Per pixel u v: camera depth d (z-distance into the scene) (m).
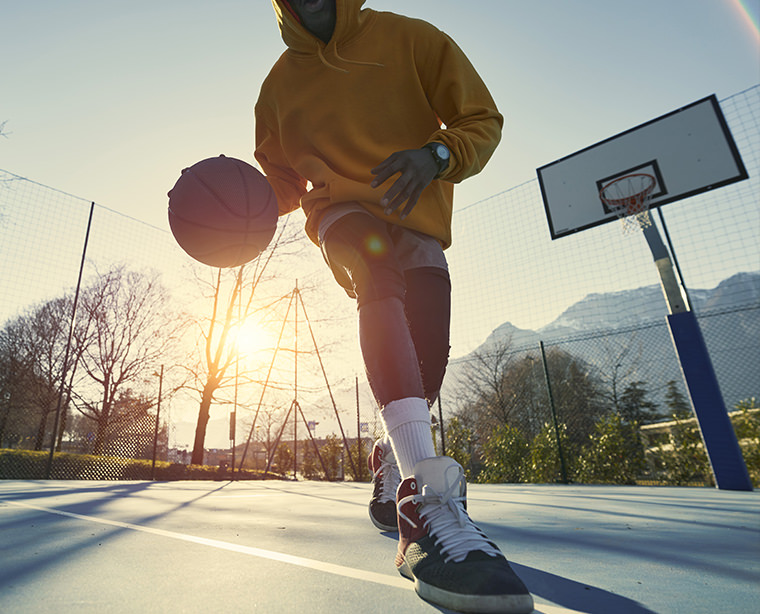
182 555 0.86
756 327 6.09
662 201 5.57
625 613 0.54
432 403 1.17
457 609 0.55
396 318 0.86
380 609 0.55
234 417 10.30
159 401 8.15
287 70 1.37
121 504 2.06
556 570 0.79
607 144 6.19
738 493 3.49
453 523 0.67
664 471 5.52
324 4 1.21
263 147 1.48
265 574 0.72
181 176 1.32
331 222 1.05
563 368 7.55
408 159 0.87
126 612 0.52
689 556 0.93
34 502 2.08
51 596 0.59
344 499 2.61
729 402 6.20
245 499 2.56
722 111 5.56
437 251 1.19
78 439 10.80
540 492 3.63
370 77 1.24
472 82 1.19
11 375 12.52
